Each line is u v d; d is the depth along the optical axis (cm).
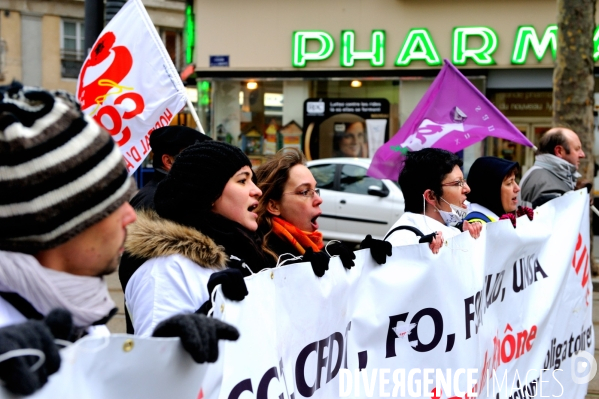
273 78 1277
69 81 2000
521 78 1205
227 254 229
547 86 1198
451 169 324
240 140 1300
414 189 330
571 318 395
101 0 773
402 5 1220
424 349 261
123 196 134
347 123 1273
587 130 833
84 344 119
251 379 178
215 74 1294
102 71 390
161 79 387
